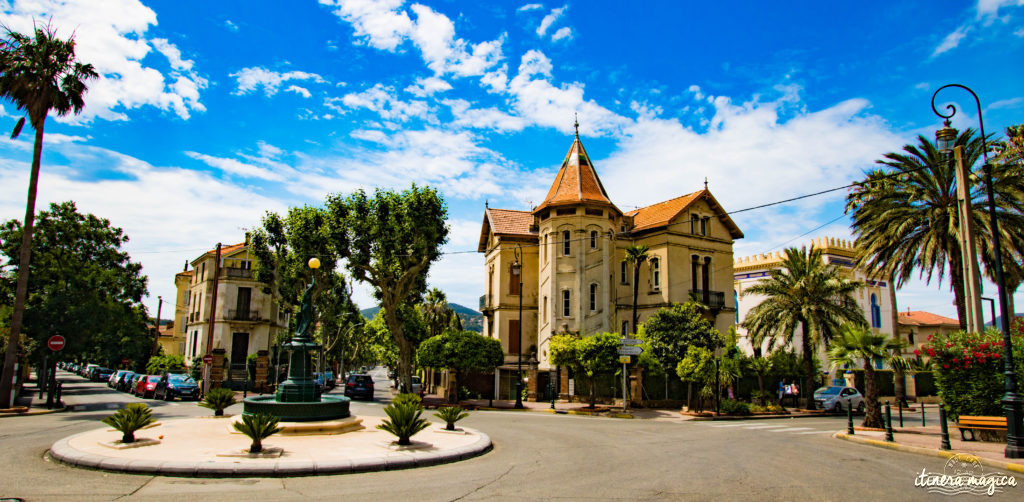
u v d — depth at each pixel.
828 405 30.56
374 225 33.75
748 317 34.47
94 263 35.84
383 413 24.59
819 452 13.84
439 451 12.20
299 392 16.23
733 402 27.78
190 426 15.55
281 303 40.69
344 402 16.31
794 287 32.53
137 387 35.16
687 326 31.23
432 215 34.94
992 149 26.88
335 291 51.12
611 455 13.13
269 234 39.31
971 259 16.94
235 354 48.94
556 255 36.75
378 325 54.31
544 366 36.88
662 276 37.28
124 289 41.53
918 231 23.00
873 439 15.78
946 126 17.53
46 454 11.73
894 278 24.44
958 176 17.39
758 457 12.88
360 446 12.66
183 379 32.34
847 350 20.11
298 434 14.42
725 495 8.78
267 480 9.62
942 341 16.70
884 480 10.03
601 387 33.19
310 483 9.47
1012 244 20.77
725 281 39.50
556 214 37.25
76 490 8.52
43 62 23.41
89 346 42.28
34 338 28.80
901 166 22.86
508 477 10.20
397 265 34.91
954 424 18.95
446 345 32.19
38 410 23.28
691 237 38.31
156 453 11.09
